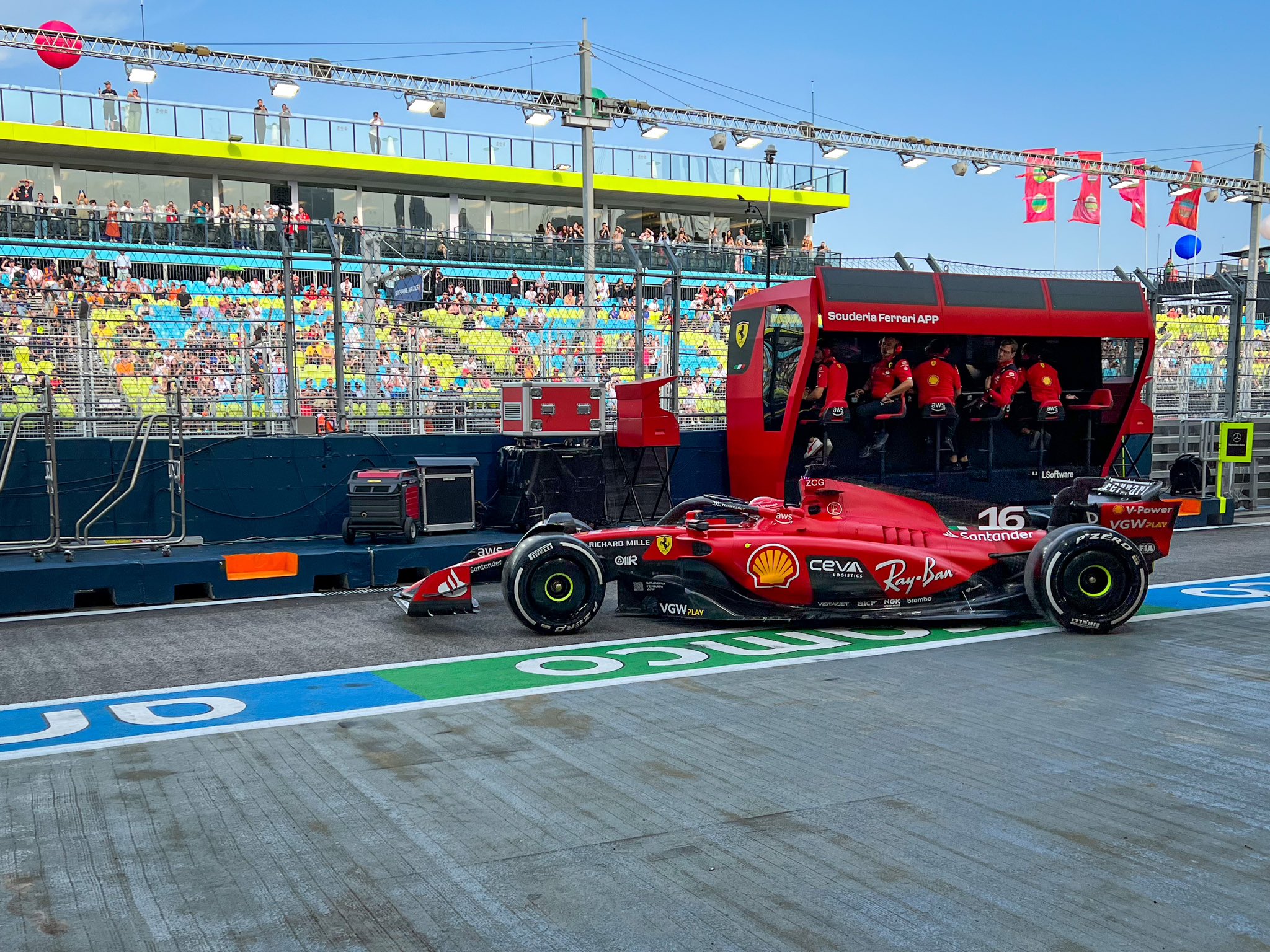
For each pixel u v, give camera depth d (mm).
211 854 4148
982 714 6094
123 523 11344
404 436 12406
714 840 4234
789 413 11883
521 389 12055
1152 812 4543
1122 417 13039
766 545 8633
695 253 19109
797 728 5828
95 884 3889
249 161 26656
